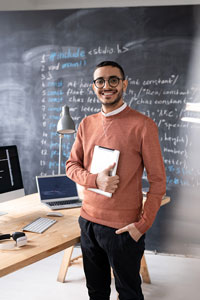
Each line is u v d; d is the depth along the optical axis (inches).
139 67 124.3
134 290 72.6
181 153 124.0
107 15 125.1
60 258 122.0
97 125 76.3
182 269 115.7
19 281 105.3
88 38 127.6
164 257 124.9
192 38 119.1
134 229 68.4
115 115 72.7
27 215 89.8
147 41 122.6
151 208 69.3
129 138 70.3
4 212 92.0
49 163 136.0
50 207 95.3
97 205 72.9
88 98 130.0
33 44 132.2
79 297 96.8
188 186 124.5
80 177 75.6
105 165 72.4
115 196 70.7
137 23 122.7
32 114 135.3
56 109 133.3
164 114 124.0
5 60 134.8
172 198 126.2
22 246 69.7
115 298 96.5
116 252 70.4
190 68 120.4
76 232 78.4
